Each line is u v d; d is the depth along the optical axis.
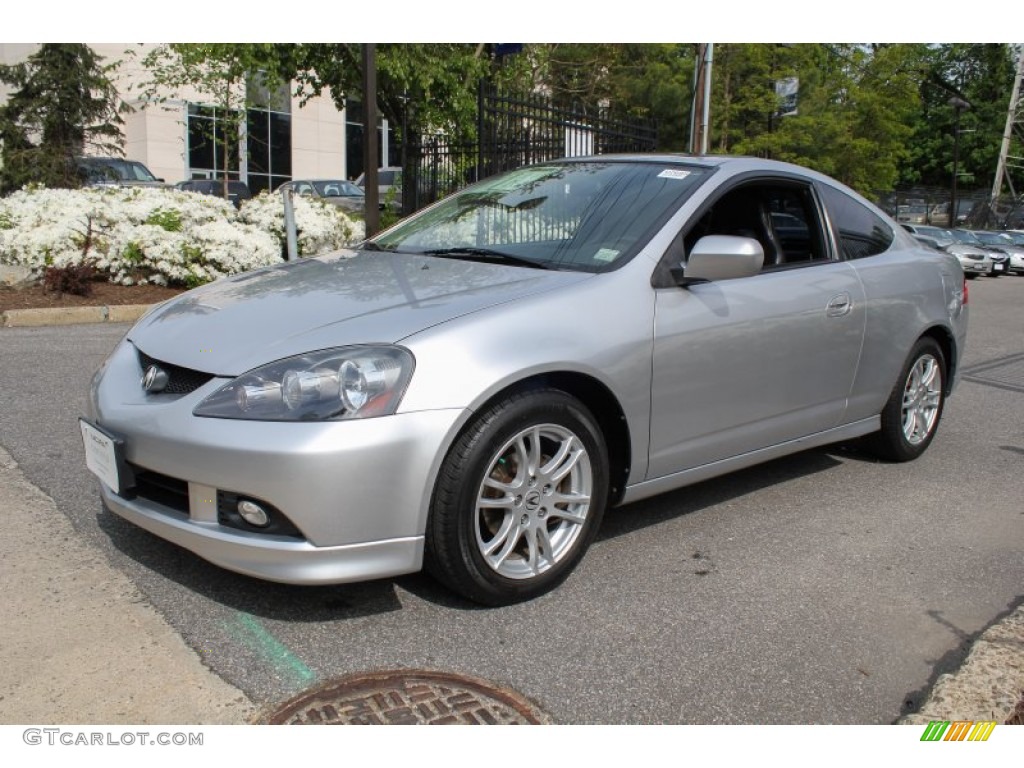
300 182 22.48
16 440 4.53
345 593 3.09
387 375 2.69
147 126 27.47
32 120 19.19
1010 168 53.56
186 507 2.89
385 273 3.49
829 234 4.30
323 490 2.60
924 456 5.19
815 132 29.75
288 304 3.15
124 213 9.57
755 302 3.71
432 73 13.52
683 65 28.30
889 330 4.50
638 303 3.29
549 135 11.59
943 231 26.98
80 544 3.37
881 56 32.50
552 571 3.13
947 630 3.05
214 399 2.73
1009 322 12.27
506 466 2.99
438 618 2.96
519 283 3.23
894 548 3.76
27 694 2.45
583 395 3.25
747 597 3.23
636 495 3.46
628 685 2.63
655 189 3.78
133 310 8.35
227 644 2.74
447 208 4.34
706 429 3.61
